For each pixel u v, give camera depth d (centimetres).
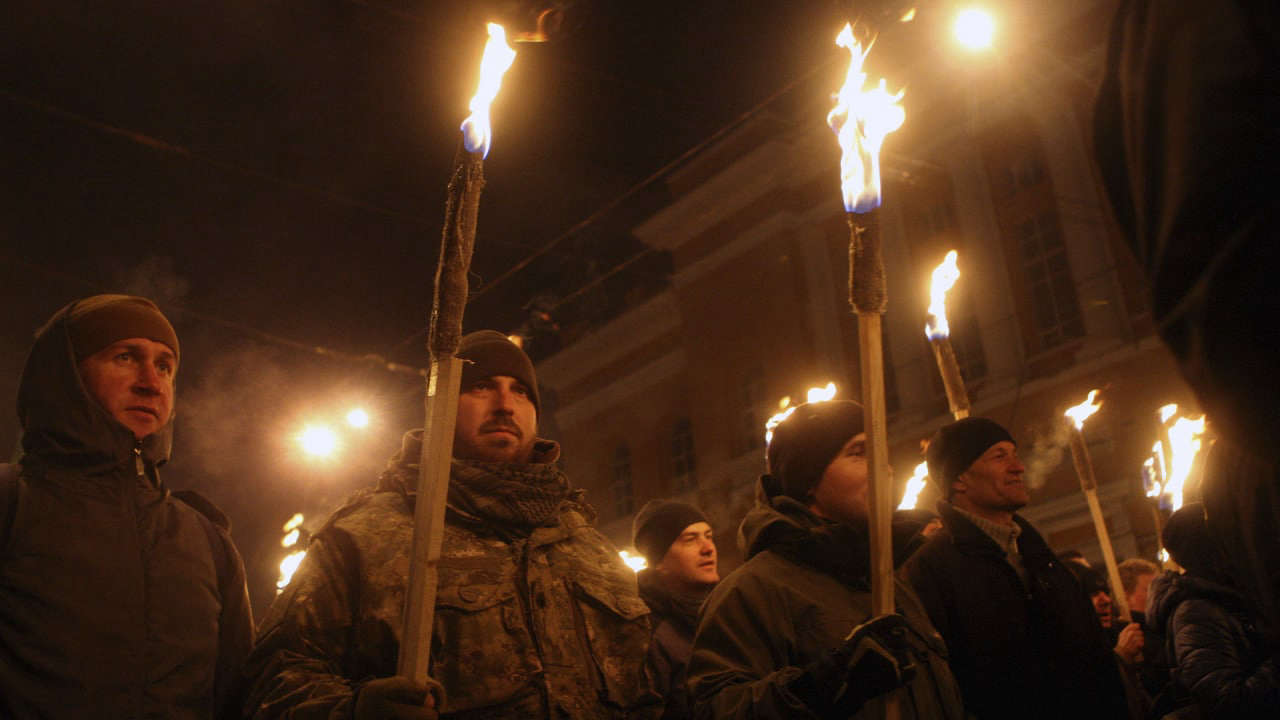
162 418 236
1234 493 107
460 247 194
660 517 366
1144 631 411
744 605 236
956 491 323
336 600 209
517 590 217
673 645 309
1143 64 85
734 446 1848
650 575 347
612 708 214
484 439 239
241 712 216
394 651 201
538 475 233
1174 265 77
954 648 281
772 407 1775
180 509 236
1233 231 73
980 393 1528
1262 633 291
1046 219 1501
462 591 210
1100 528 398
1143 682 400
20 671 197
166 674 210
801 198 1830
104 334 232
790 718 196
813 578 242
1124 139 88
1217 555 313
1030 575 300
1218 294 74
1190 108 77
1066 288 1470
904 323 1647
